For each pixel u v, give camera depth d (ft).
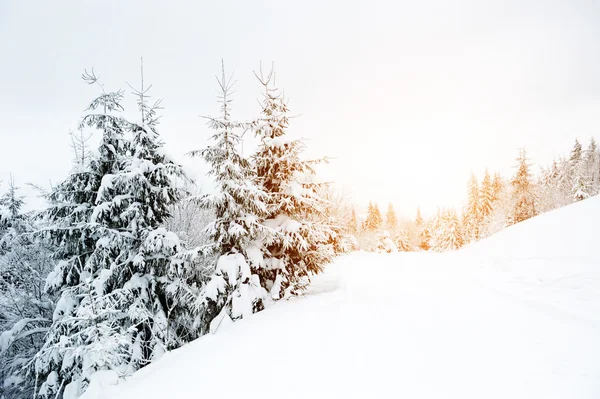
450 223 148.97
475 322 20.61
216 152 28.32
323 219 36.68
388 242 118.01
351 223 148.87
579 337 17.20
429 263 55.72
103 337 18.69
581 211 53.36
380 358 16.17
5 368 31.91
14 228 38.73
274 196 31.48
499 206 142.82
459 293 29.40
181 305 29.86
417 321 21.36
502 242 56.03
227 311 26.08
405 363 15.46
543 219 59.62
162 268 28.60
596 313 20.45
